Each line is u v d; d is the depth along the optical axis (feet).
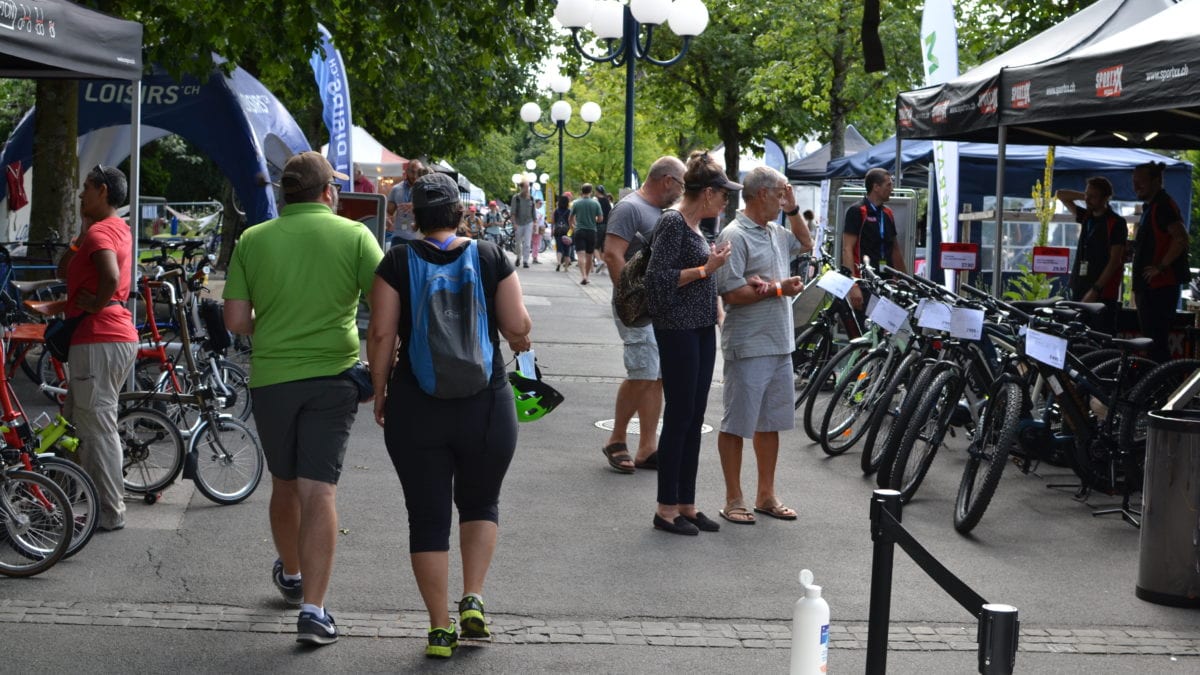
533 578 19.94
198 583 19.24
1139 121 35.96
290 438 16.78
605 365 45.73
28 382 36.94
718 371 45.62
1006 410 23.27
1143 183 35.68
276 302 16.75
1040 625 18.54
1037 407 26.27
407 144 104.12
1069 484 27.73
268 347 16.74
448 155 108.06
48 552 19.49
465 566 16.89
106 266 21.35
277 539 17.85
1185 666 17.03
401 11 45.60
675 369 22.40
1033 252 38.58
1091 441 25.13
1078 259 37.88
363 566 20.31
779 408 23.98
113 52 24.30
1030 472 28.76
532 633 17.44
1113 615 19.07
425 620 17.85
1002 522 24.47
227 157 44.34
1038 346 23.98
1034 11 63.57
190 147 139.23
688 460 23.06
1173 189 58.03
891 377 29.50
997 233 31.99
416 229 16.67
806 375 38.65
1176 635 18.25
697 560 21.22
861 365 30.19
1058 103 28.30
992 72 32.78
